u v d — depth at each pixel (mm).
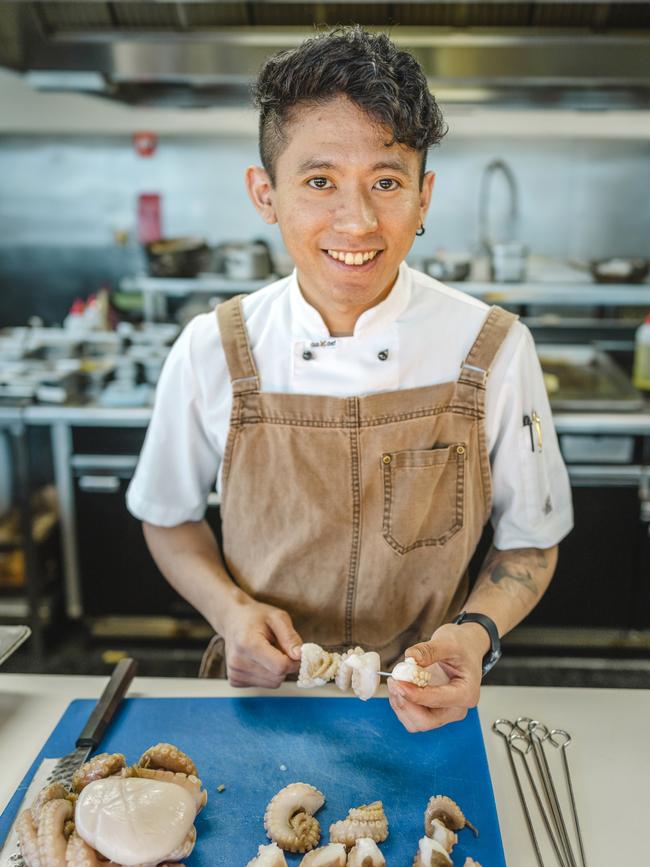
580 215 3164
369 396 1166
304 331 1174
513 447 1219
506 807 918
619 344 3186
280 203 1015
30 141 3172
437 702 936
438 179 3154
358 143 940
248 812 903
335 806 913
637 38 2262
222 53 2324
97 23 2340
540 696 1107
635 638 2760
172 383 1263
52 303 3330
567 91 2555
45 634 2785
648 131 3053
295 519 1209
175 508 1317
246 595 1202
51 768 951
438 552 1224
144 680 1139
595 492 2607
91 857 772
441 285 1250
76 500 2697
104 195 3225
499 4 2275
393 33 2297
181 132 3150
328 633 1257
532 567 1229
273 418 1190
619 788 944
